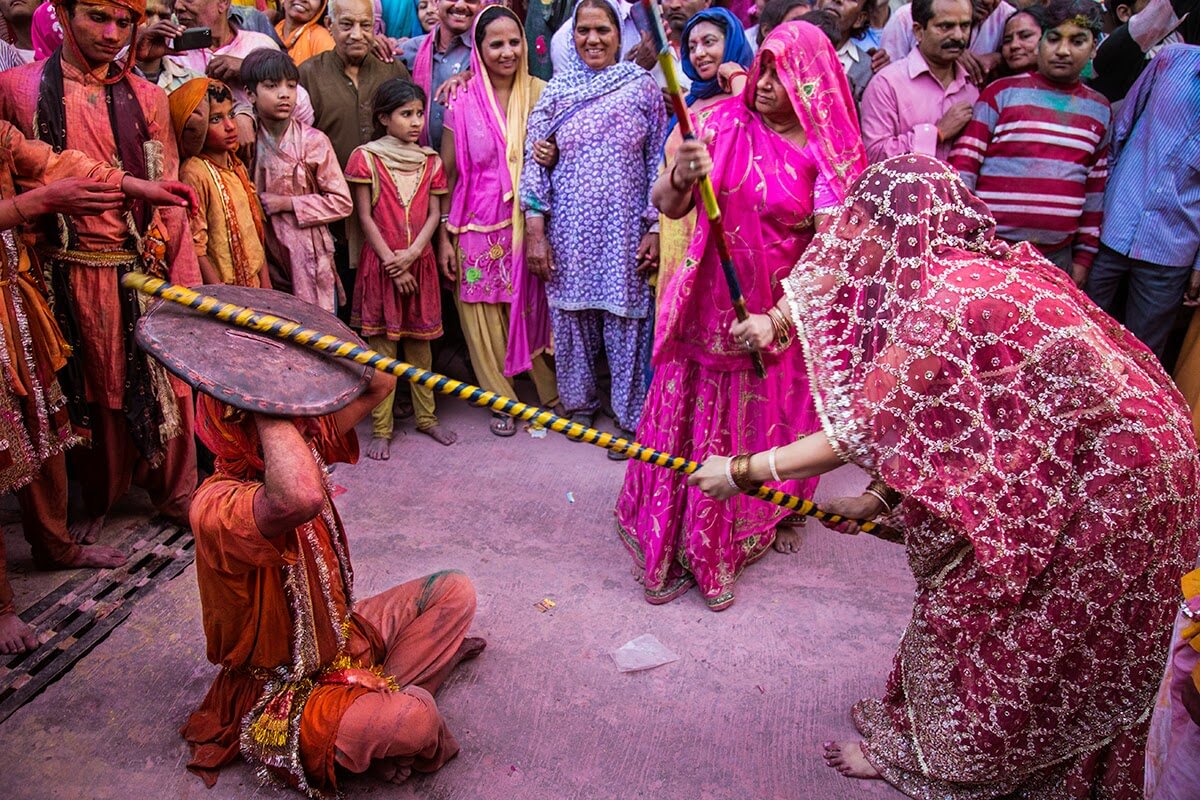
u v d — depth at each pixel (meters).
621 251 4.33
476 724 2.81
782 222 3.09
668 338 3.24
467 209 4.50
